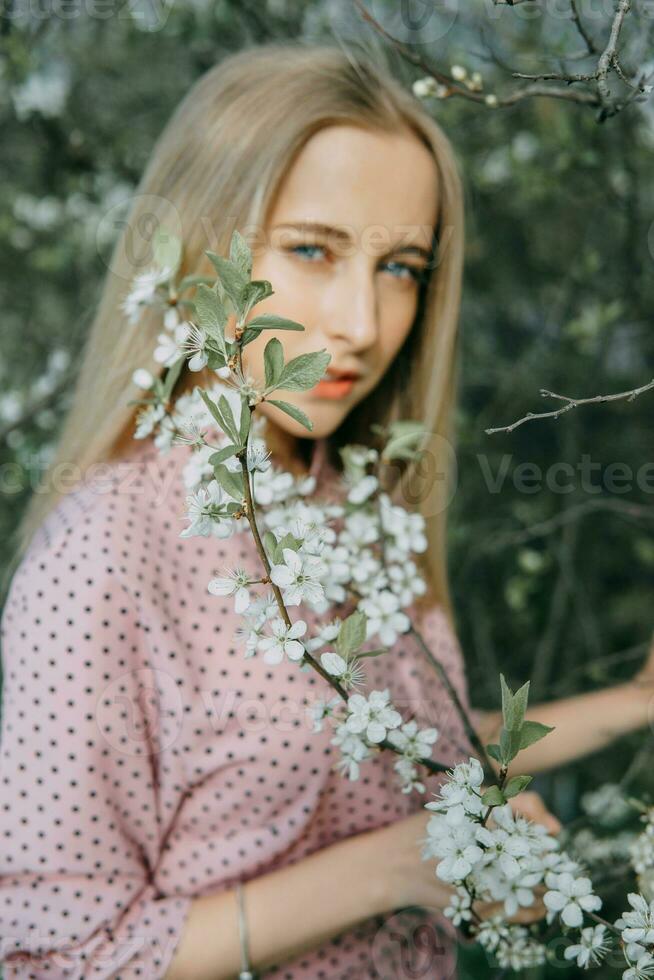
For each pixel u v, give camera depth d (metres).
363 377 0.94
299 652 0.62
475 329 1.96
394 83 0.98
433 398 1.10
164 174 1.00
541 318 1.93
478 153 1.68
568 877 0.65
